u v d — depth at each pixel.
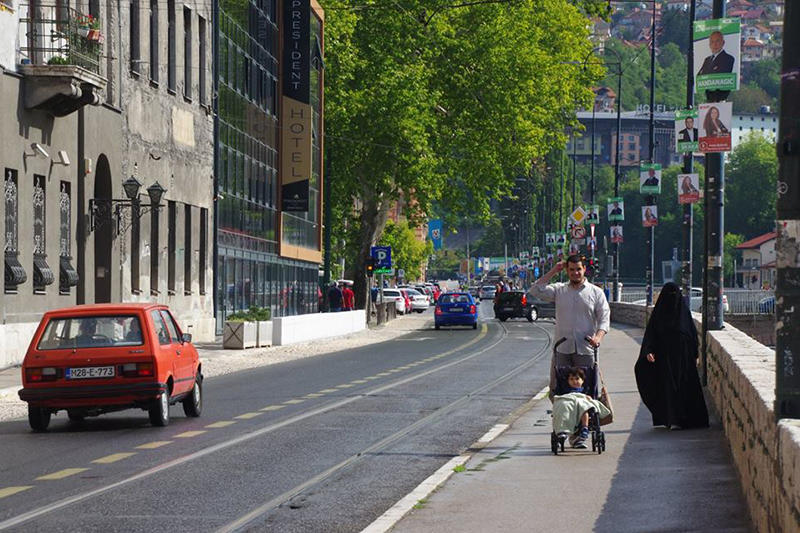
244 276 139.12
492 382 68.56
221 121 127.81
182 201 113.19
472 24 186.25
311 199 180.62
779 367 20.20
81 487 30.59
